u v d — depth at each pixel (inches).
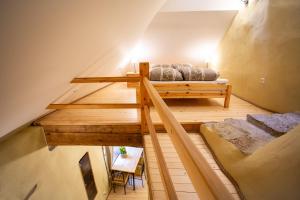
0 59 23.6
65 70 54.0
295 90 93.0
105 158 178.1
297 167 39.2
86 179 132.1
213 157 75.9
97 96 152.2
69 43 38.7
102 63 100.4
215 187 15.4
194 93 115.5
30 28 23.5
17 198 72.9
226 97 116.3
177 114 106.9
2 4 16.8
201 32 168.2
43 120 95.9
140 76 80.8
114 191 189.3
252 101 127.4
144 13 81.0
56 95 79.1
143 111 87.8
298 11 88.7
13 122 59.9
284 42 97.6
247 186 53.0
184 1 145.0
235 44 149.0
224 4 143.8
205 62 208.7
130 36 100.3
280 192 40.2
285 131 68.5
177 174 65.1
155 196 55.9
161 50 193.5
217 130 81.1
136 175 209.2
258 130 76.7
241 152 63.1
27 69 32.9
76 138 95.7
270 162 48.3
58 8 25.0
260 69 117.6
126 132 94.9
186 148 22.2
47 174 90.9
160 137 89.7
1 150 69.4
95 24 41.9
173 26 163.5
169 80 117.1
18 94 40.1
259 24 117.5
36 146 86.8
